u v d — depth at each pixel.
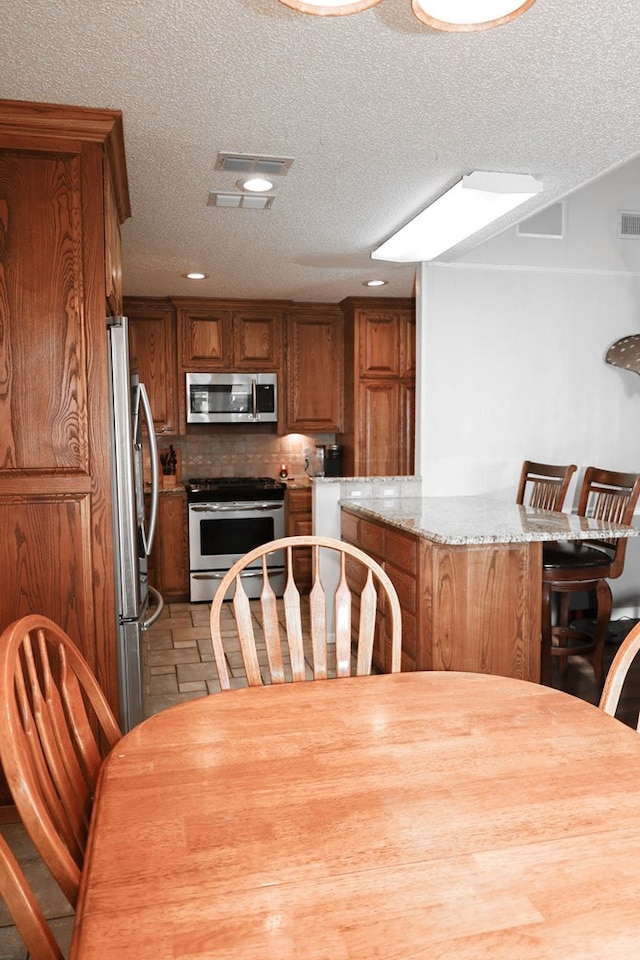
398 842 0.95
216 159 2.61
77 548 2.33
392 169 2.73
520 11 1.21
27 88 2.05
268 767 1.17
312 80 2.01
